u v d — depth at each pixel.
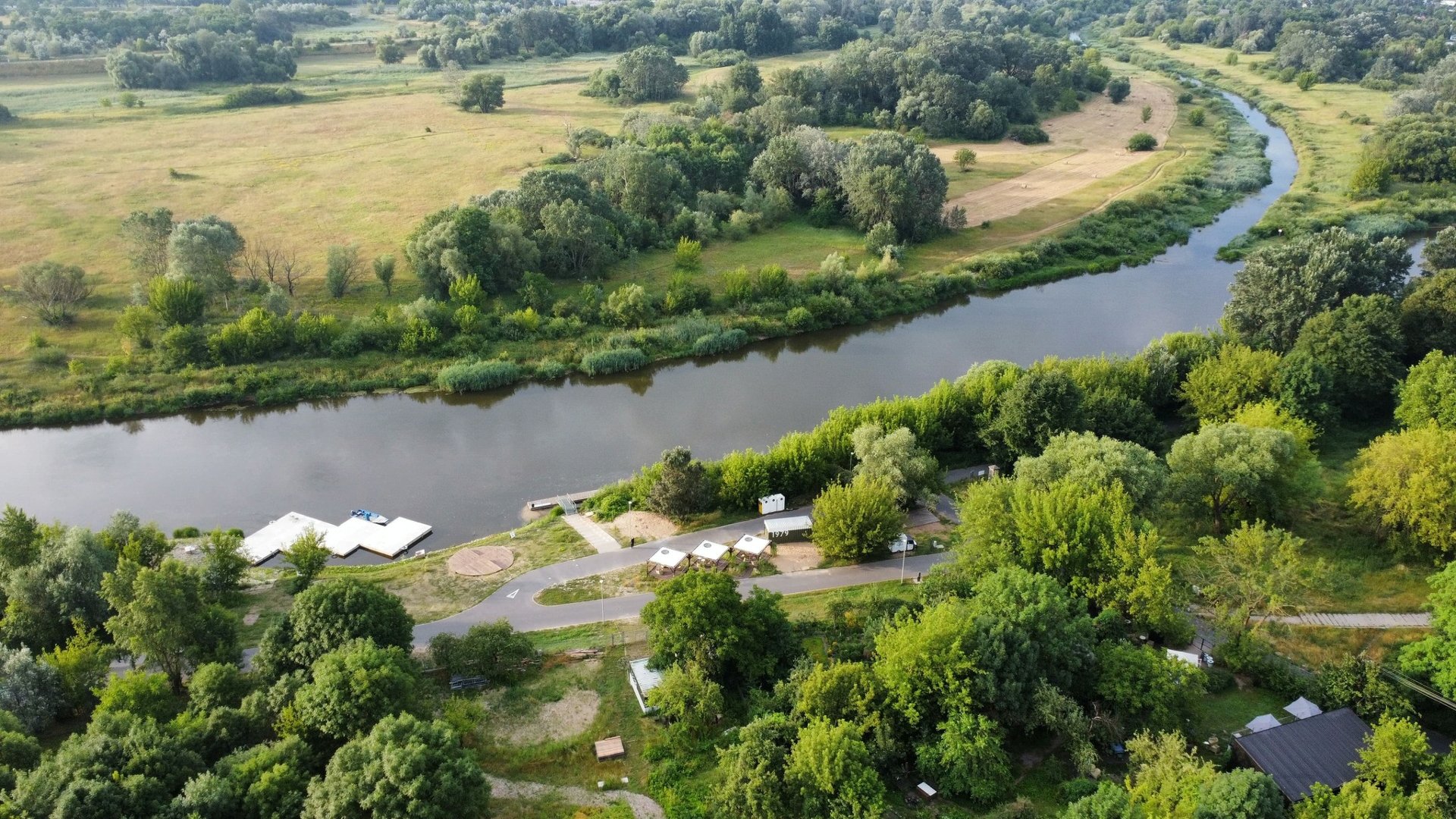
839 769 59.06
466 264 157.25
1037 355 151.88
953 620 68.94
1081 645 70.19
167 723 64.06
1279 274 130.12
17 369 135.62
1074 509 80.88
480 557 97.50
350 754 57.09
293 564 91.19
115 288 157.88
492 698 74.44
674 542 99.56
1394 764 59.28
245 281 160.88
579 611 87.75
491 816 62.47
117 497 114.06
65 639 78.00
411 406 137.12
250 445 126.06
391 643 71.81
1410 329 123.69
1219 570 83.69
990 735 64.19
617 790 65.44
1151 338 156.62
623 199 193.50
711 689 69.12
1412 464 88.81
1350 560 91.12
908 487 100.94
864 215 197.12
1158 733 65.06
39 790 53.69
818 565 95.31
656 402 138.12
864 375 146.12
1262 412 101.75
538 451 124.44
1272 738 64.81
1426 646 71.19
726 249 190.25
